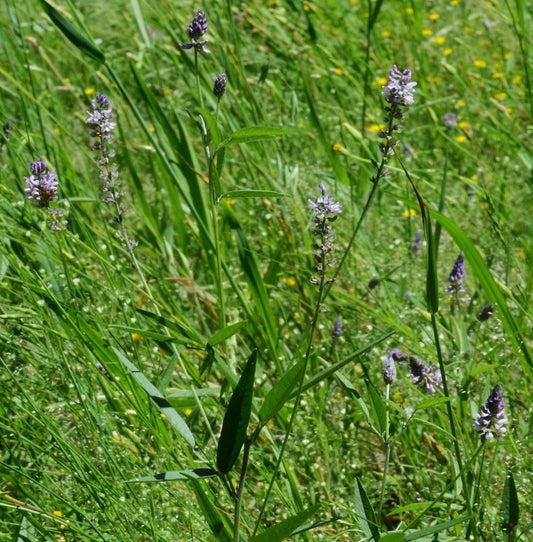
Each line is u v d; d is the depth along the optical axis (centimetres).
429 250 265
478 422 258
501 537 300
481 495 296
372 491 352
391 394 372
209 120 280
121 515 291
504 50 788
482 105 657
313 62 710
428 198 555
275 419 380
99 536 285
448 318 431
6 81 648
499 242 484
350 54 739
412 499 337
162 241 475
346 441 367
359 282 467
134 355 357
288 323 467
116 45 801
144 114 685
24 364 349
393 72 279
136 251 487
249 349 412
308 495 341
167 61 741
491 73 775
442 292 416
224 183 541
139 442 324
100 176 315
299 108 630
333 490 345
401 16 828
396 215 557
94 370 326
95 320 345
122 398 344
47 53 730
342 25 806
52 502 304
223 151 311
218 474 252
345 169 529
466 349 366
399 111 281
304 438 352
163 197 553
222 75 299
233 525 271
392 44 802
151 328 395
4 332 335
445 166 429
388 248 509
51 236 398
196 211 412
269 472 336
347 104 712
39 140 533
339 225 489
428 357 378
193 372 364
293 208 490
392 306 443
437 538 283
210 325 464
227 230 511
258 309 397
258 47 718
